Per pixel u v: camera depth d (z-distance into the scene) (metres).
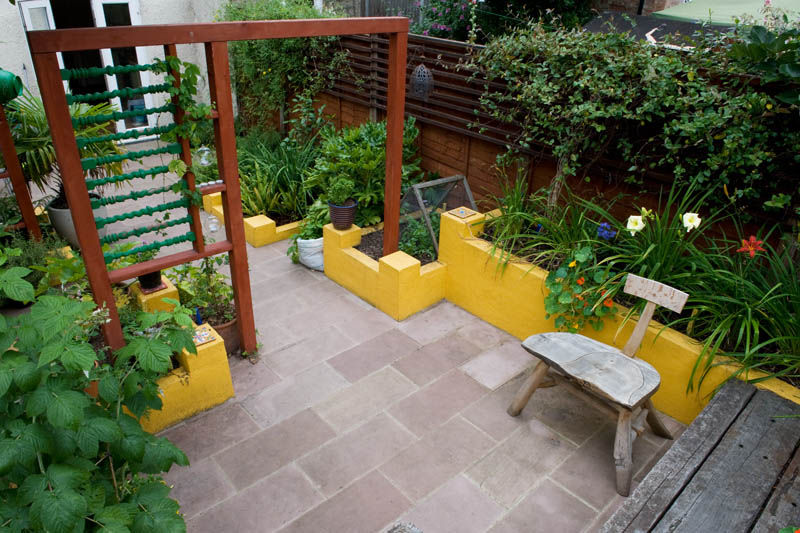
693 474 2.34
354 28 3.45
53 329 1.78
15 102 4.64
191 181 3.08
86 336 2.17
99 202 2.81
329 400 3.47
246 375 3.68
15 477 1.81
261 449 3.10
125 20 7.64
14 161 3.92
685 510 2.17
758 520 2.12
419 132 5.56
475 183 5.17
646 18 5.37
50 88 2.40
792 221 3.20
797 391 2.83
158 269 3.13
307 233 5.09
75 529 1.67
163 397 3.13
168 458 2.13
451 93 5.04
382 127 5.46
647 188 3.84
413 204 4.84
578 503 2.80
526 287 3.88
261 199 5.87
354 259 4.57
